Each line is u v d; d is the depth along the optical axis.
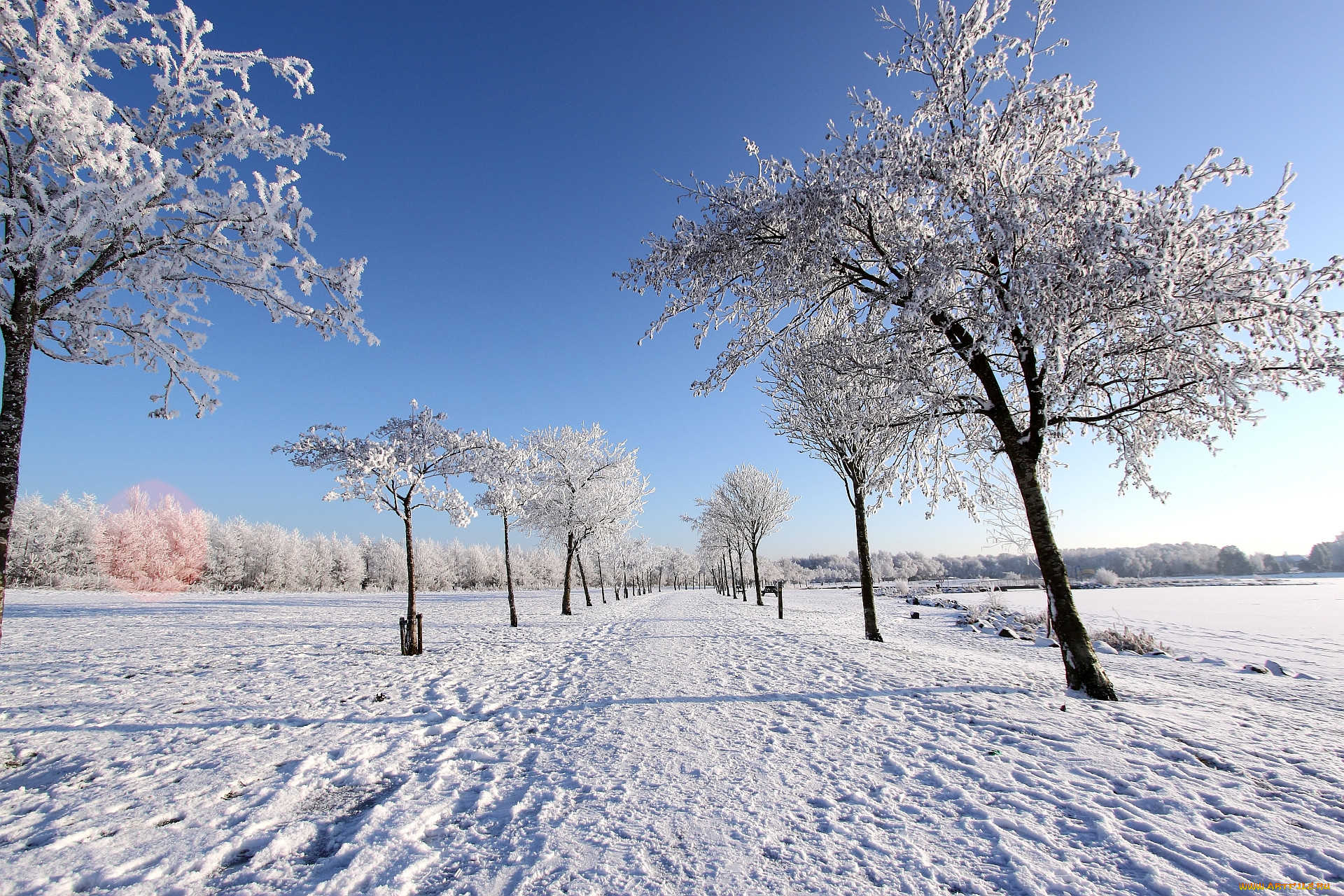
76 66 3.81
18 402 4.34
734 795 3.62
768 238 7.61
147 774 4.12
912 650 10.38
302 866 2.84
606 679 7.86
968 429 9.09
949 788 3.66
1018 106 6.54
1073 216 5.81
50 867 2.77
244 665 8.95
